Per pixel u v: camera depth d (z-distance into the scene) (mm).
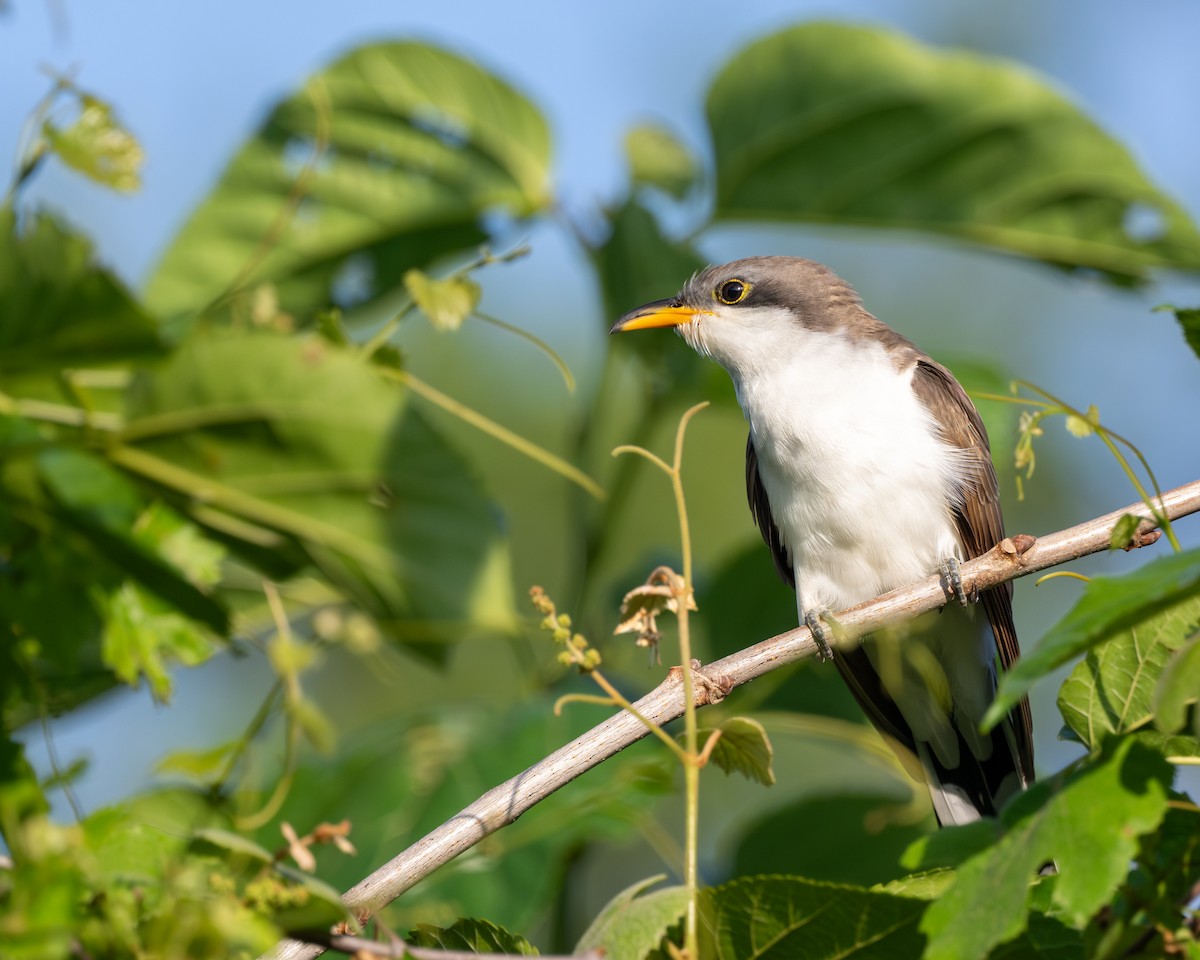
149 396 5723
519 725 8203
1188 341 6461
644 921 5281
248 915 4480
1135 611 4289
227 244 9625
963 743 9914
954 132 9906
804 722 9586
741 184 10195
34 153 5809
